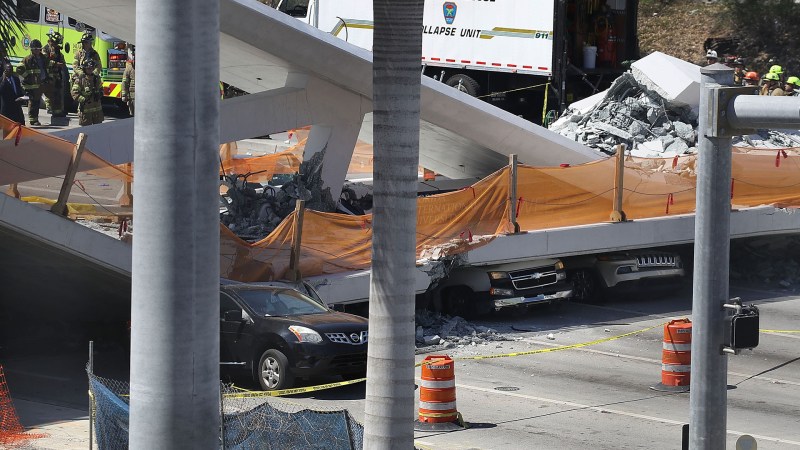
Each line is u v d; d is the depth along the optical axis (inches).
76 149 1342.3
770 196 1991.9
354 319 1355.8
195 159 479.8
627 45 2817.4
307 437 883.4
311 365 1284.4
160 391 482.6
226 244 1450.5
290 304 1376.7
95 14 1893.5
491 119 1911.9
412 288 703.1
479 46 2647.6
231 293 1362.0
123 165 1609.3
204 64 480.7
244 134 1822.1
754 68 3499.0
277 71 1926.7
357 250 1585.9
